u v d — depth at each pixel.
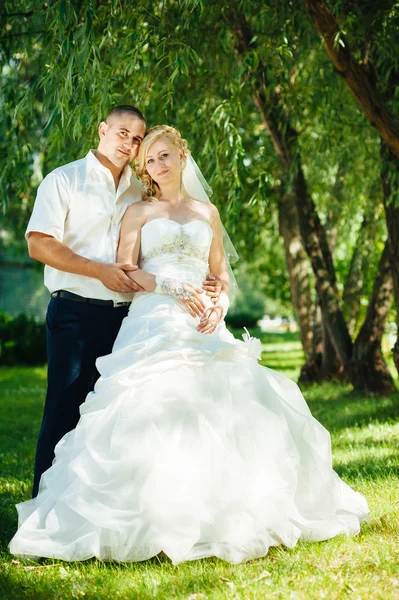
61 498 3.58
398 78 7.15
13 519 4.48
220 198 10.17
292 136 8.89
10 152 6.90
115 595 3.07
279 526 3.54
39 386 14.41
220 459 3.54
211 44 7.37
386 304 10.10
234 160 6.95
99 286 4.20
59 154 7.16
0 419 9.92
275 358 20.55
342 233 14.38
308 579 3.13
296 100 7.89
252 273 21.94
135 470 3.50
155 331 3.94
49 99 5.38
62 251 4.11
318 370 12.15
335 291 10.37
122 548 3.43
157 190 4.42
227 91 7.82
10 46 6.66
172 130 4.40
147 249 4.27
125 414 3.64
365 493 4.57
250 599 2.94
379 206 11.32
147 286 4.10
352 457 5.80
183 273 4.20
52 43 5.44
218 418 3.66
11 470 6.36
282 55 6.70
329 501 3.82
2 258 31.73
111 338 4.29
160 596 3.04
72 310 4.22
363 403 9.23
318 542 3.67
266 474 3.60
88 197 4.24
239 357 4.01
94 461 3.58
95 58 5.01
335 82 7.94
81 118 5.46
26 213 15.76
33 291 33.19
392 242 7.48
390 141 6.10
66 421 4.21
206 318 4.08
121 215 4.32
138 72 6.77
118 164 4.28
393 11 6.23
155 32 6.16
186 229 4.26
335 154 9.48
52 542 3.54
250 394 3.80
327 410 8.92
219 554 3.40
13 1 5.89
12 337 20.39
